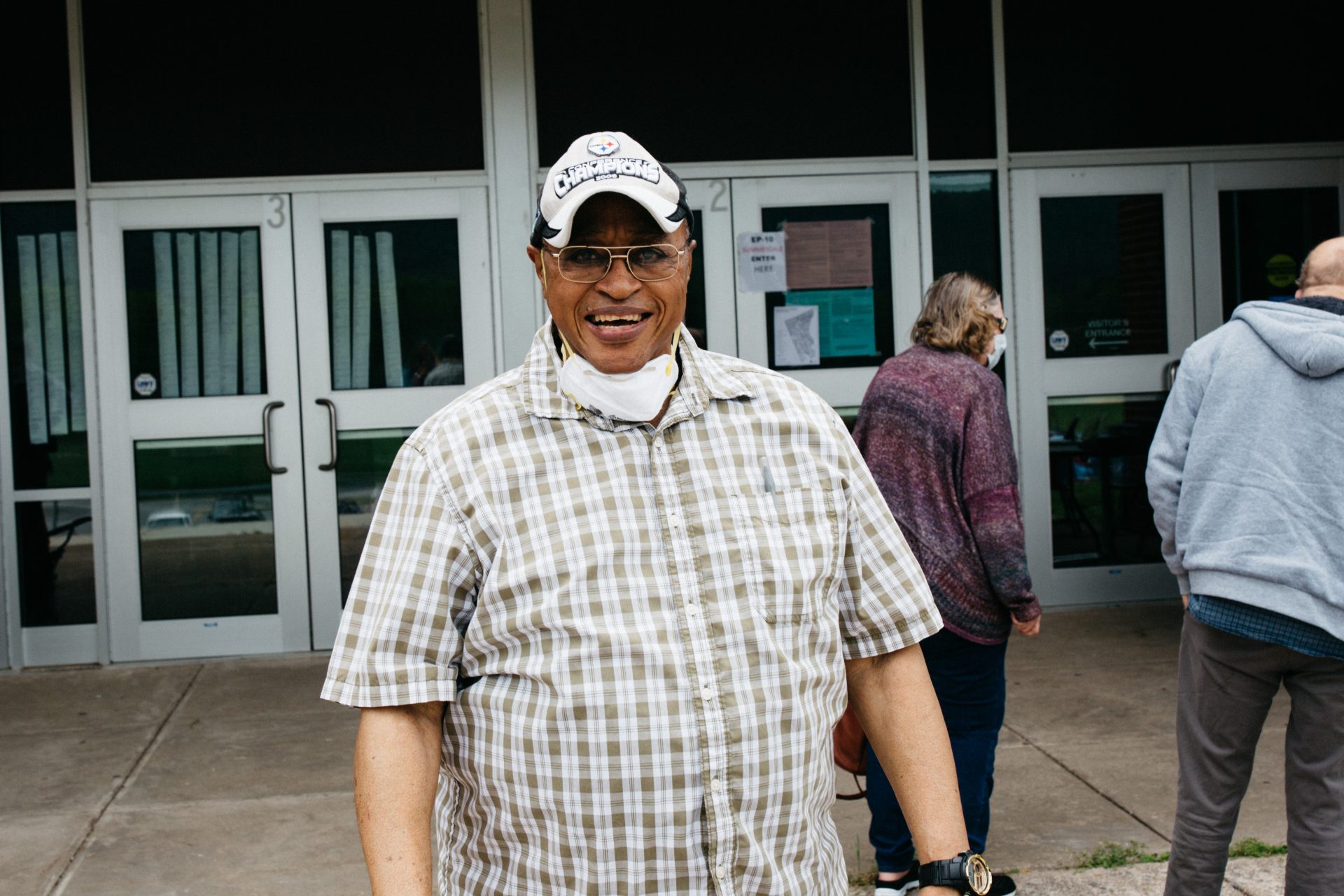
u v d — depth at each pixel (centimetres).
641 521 149
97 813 386
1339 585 245
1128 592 614
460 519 148
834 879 159
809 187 580
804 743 150
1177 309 608
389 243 561
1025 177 596
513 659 147
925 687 170
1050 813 370
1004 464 285
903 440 288
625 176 146
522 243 559
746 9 577
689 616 147
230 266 557
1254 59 608
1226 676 261
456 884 155
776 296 582
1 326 548
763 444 157
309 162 558
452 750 154
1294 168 610
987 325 296
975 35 589
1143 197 604
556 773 144
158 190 550
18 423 552
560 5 566
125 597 556
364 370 563
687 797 144
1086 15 598
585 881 144
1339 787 252
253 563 562
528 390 153
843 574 164
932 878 161
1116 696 480
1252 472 254
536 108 564
